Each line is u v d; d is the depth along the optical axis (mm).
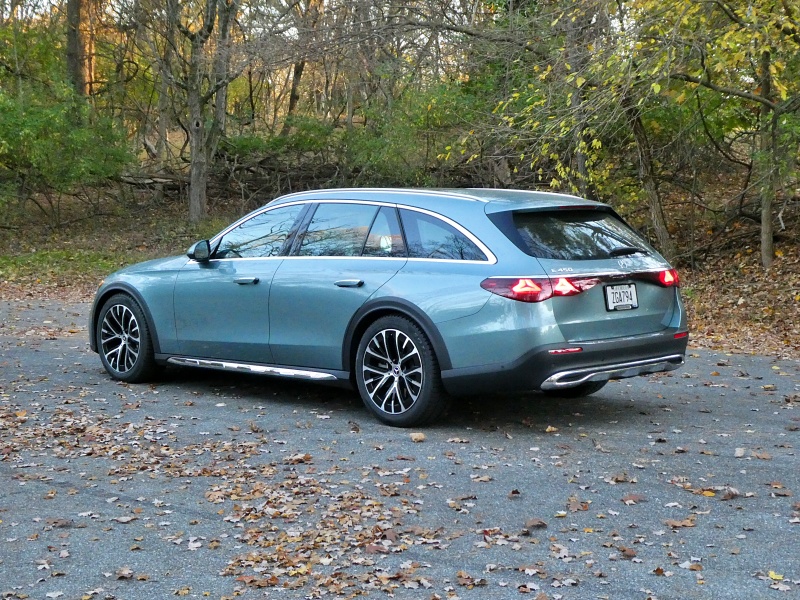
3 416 6781
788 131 13117
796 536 4312
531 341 5883
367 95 24078
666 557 4082
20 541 4340
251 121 29812
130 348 8141
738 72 13336
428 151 21500
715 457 5652
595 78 12031
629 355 6234
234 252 7602
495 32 15812
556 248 6148
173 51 28219
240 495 5008
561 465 5500
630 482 5156
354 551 4180
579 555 4109
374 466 5488
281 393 7719
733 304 13602
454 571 3951
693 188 16594
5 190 24359
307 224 7211
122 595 3742
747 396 7566
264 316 7230
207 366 7648
